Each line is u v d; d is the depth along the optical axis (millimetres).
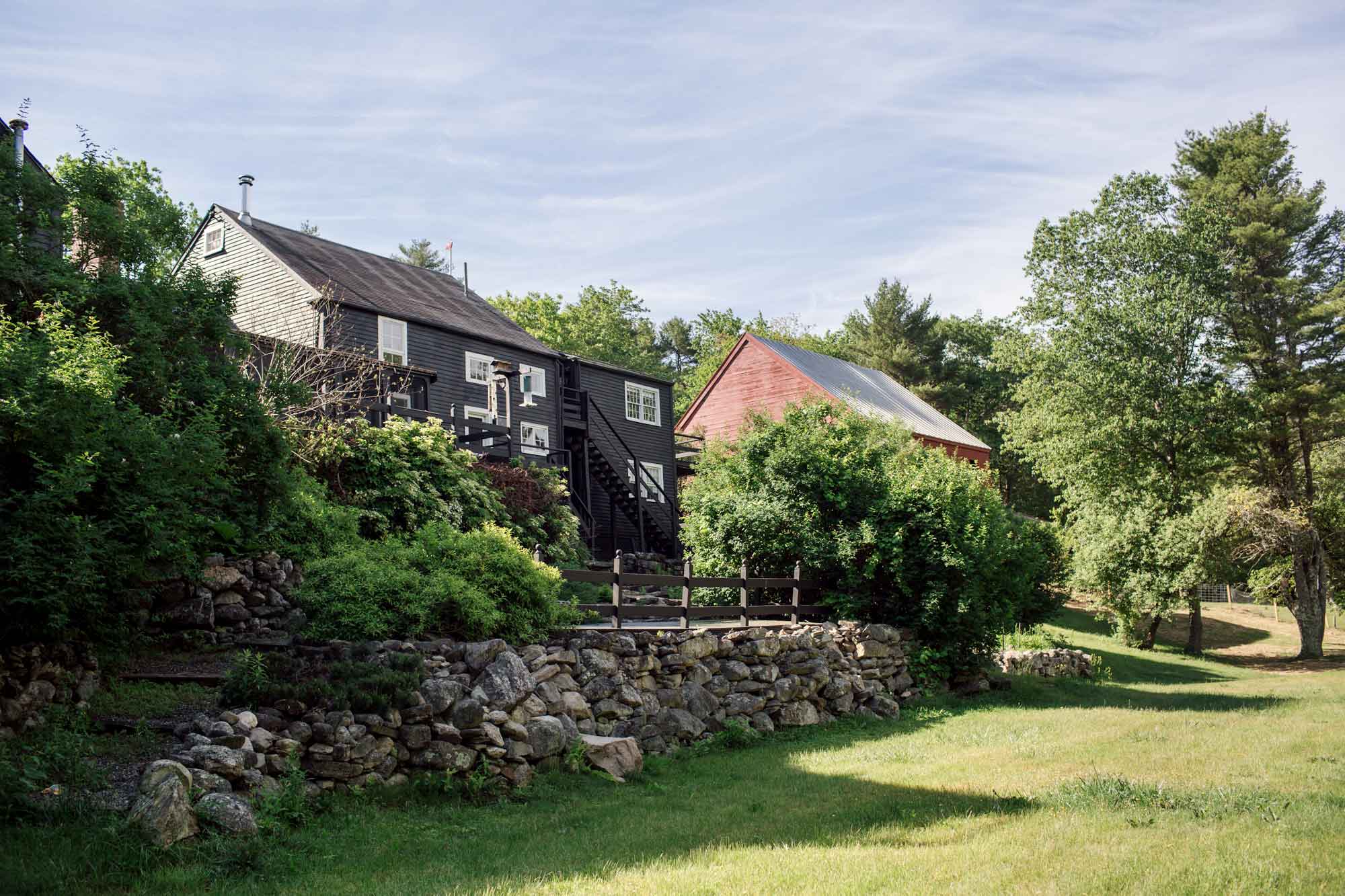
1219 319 38094
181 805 6871
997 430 61406
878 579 18828
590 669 11719
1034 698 18891
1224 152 40438
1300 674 27906
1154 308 34406
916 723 15188
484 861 7078
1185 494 34375
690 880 6375
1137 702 18531
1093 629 38125
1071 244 36438
